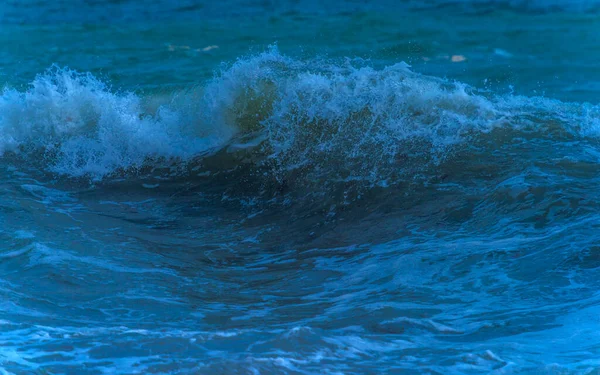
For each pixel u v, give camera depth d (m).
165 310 16.25
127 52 48.62
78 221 22.66
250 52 48.19
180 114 30.12
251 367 12.63
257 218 23.36
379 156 26.00
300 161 26.50
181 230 22.34
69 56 47.56
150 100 31.72
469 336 14.15
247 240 21.52
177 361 13.02
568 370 12.25
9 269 18.38
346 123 27.77
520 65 45.75
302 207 23.92
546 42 51.69
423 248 19.69
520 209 21.52
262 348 13.51
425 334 14.33
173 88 33.00
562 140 26.64
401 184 24.25
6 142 29.41
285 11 61.00
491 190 22.97
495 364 12.67
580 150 25.67
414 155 25.84
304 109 28.53
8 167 27.81
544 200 21.78
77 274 18.23
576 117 28.48
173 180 26.97
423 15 59.66
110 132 29.44
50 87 31.47
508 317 15.00
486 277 17.31
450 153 25.80
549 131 27.28
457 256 18.80
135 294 17.19
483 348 13.39
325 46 49.91
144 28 55.81
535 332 14.16
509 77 43.16
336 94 28.92
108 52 48.66
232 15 59.81
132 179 27.06
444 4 63.62
